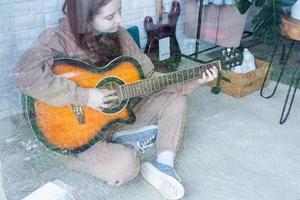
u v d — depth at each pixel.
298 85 2.13
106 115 1.36
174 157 1.46
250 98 2.03
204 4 2.11
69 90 1.25
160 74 1.47
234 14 2.07
